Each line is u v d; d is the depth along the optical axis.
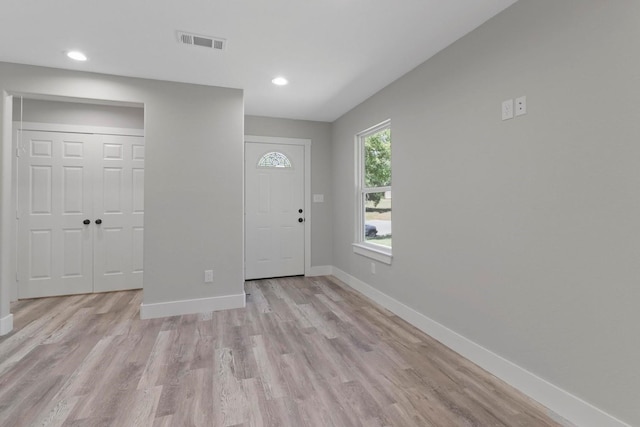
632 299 1.38
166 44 2.36
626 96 1.39
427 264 2.67
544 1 1.71
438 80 2.52
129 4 1.89
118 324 2.83
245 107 4.00
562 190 1.64
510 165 1.92
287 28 2.17
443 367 2.14
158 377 2.00
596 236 1.50
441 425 1.59
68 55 2.52
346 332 2.70
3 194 2.60
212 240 3.20
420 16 2.03
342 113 4.30
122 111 3.83
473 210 2.20
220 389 1.88
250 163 4.46
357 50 2.48
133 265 3.91
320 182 4.76
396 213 3.10
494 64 2.02
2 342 2.47
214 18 2.04
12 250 3.46
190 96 3.12
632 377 1.38
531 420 1.62
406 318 2.95
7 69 2.61
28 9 1.92
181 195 3.09
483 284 2.12
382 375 2.04
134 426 1.57
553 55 1.67
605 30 1.45
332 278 4.59
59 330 2.70
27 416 1.63
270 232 4.57
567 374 1.63
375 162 3.81
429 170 2.63
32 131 3.54
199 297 3.16
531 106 1.79
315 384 1.93
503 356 1.98
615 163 1.43
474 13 2.00
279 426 1.58
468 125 2.23
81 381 1.94
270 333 2.67
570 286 1.61
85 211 3.73
